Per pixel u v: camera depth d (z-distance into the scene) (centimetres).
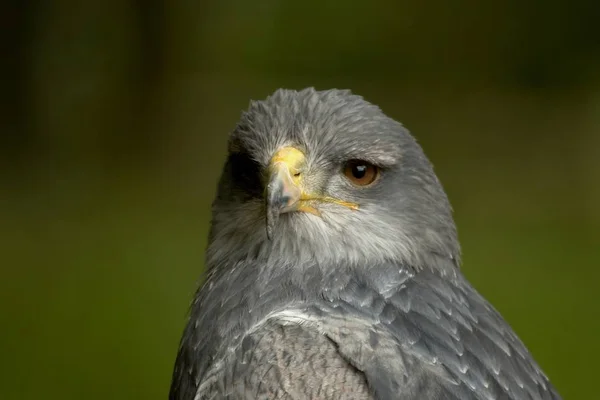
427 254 613
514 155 2150
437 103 2341
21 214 1888
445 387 518
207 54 2366
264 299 583
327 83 2377
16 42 2278
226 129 2220
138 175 2089
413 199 619
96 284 1579
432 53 2461
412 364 522
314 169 613
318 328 538
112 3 2308
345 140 614
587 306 1498
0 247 1725
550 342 1394
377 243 606
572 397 1277
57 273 1619
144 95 2292
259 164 621
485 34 2475
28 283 1580
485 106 2338
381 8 2456
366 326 541
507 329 578
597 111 2247
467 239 1770
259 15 2406
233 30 2392
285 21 2416
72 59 2292
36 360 1341
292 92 648
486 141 2214
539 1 2450
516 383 543
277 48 2402
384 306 564
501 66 2445
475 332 559
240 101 2277
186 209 1917
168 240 1745
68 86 2278
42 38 2283
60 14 2288
